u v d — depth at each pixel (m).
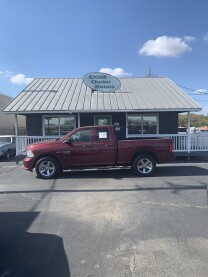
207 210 7.30
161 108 17.75
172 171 13.28
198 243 5.39
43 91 21.22
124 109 17.81
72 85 22.78
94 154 12.09
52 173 12.06
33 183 11.18
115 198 8.60
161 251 5.10
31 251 5.22
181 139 18.09
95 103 18.84
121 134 20.48
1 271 4.55
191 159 17.86
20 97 19.92
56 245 5.45
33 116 20.47
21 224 6.58
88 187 10.20
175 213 7.10
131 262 4.75
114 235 5.84
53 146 12.05
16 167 15.90
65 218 6.91
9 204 8.23
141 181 11.08
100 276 4.37
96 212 7.30
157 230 6.04
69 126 20.48
